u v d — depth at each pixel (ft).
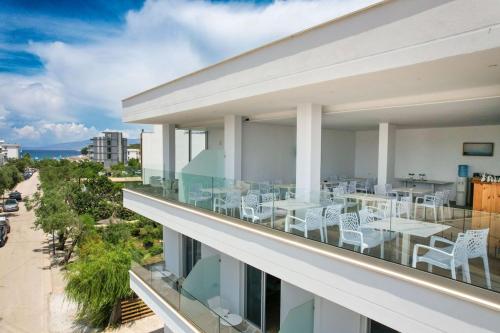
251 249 19.77
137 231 71.67
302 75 17.08
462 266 12.22
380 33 13.50
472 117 28.63
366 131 49.70
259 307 27.14
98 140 307.78
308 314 21.06
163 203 30.27
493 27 10.48
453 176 38.34
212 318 21.91
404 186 40.98
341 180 43.34
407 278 11.89
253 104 24.63
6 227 83.41
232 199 22.04
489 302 9.89
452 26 11.39
